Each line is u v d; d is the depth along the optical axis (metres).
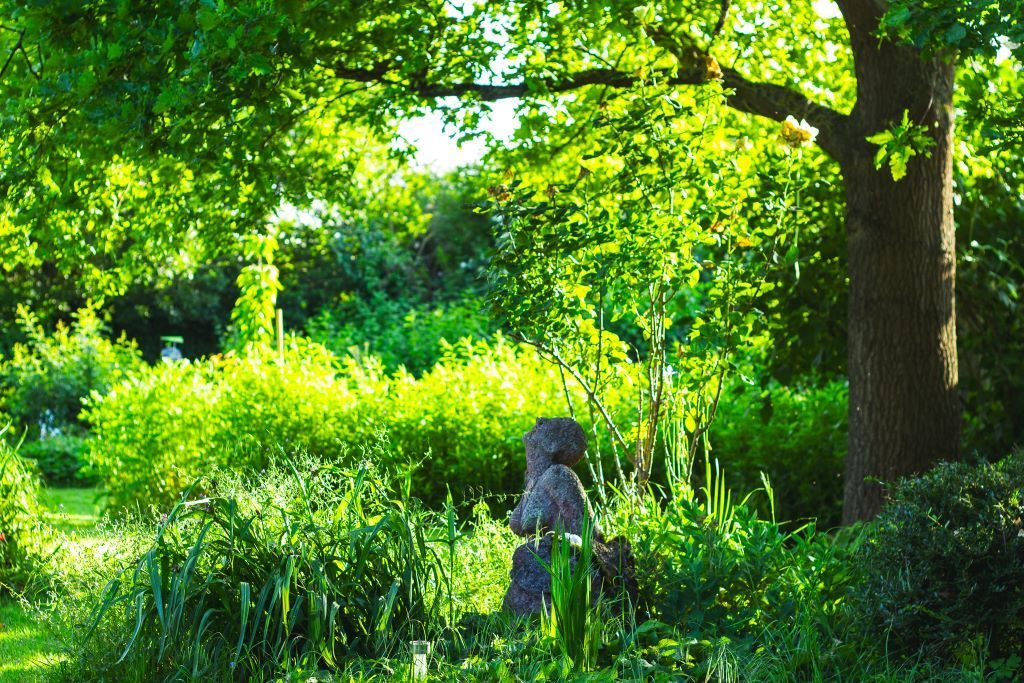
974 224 8.83
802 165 8.94
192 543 4.77
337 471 5.34
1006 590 4.30
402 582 4.58
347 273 22.11
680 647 4.27
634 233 6.28
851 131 7.18
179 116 6.67
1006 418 8.68
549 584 4.72
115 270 8.66
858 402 7.09
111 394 10.30
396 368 16.53
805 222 8.37
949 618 4.29
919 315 6.96
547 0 7.38
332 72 8.30
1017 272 9.02
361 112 8.56
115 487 9.73
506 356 10.71
